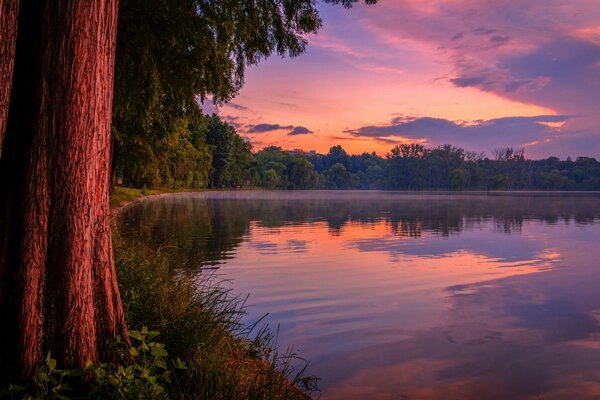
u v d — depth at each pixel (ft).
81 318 12.66
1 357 11.97
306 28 34.14
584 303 30.30
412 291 33.63
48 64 12.59
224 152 445.78
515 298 31.78
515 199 307.17
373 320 26.00
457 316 27.02
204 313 19.20
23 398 11.05
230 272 39.55
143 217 89.30
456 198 317.42
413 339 22.67
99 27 13.20
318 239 65.92
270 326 24.56
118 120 75.25
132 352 12.60
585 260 48.93
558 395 16.69
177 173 277.64
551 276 40.06
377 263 45.83
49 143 12.55
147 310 18.19
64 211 12.57
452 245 61.21
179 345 16.28
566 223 102.37
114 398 11.81
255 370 16.98
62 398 11.19
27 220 12.33
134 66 37.70
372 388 17.04
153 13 34.94
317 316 26.61
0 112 11.92
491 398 16.31
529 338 23.00
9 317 12.12
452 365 19.42
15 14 12.05
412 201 243.19
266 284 35.17
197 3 35.96
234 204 170.19
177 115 47.60
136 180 205.16
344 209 151.84
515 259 49.70
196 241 59.36
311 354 20.52
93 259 13.29
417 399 16.24
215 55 37.83
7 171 12.56
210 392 13.78
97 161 13.28
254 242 60.34
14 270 12.23
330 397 16.29
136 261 25.72
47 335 12.32
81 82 12.80
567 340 22.77
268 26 35.22
